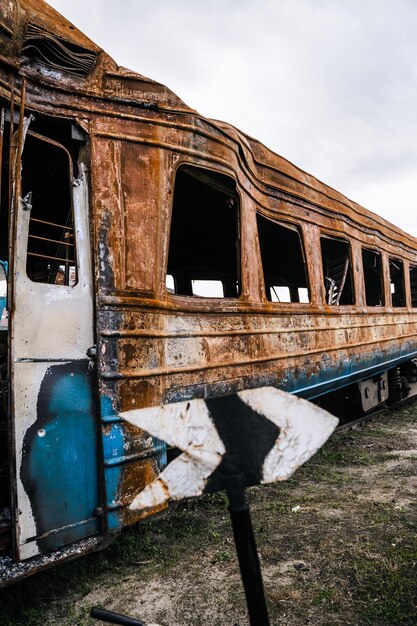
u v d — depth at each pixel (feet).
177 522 13.74
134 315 11.64
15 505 9.18
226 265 27.45
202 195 17.79
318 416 4.87
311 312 20.30
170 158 13.07
